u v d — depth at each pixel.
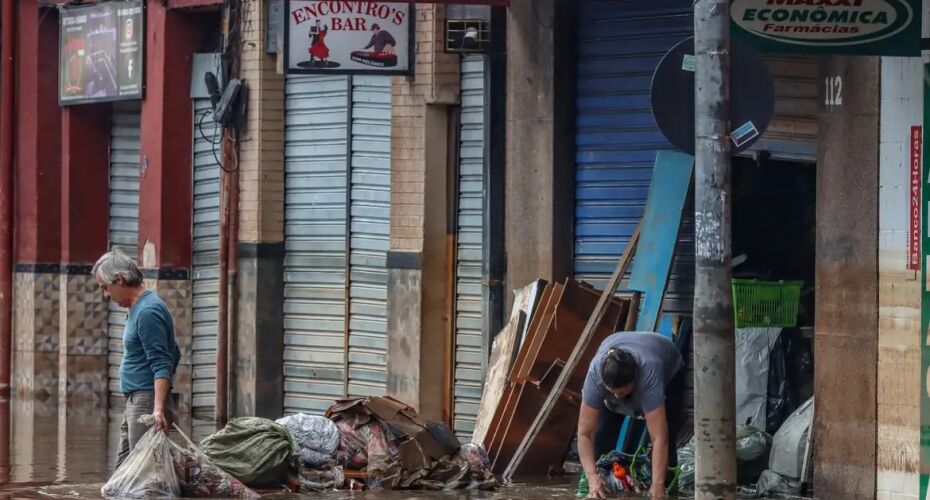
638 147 23.64
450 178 25.83
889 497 18.41
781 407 21.05
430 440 20.56
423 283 25.75
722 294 15.38
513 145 24.38
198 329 30.94
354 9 25.25
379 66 25.45
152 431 19.02
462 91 25.59
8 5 34.22
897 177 18.31
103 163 33.59
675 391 19.88
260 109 28.48
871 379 18.62
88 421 30.28
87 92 32.59
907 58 18.16
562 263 24.14
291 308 28.64
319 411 28.22
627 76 23.70
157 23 31.00
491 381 23.12
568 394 21.70
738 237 23.72
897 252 18.31
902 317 18.27
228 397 29.14
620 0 23.73
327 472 20.12
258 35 28.39
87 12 32.53
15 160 34.47
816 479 19.28
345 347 27.77
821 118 19.20
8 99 34.25
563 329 22.08
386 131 27.06
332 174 27.97
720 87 15.40
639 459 19.84
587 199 24.17
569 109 24.20
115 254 18.92
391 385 26.27
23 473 22.23
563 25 24.06
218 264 30.33
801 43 17.62
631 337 18.56
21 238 34.41
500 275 24.80
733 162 23.61
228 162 28.98
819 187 19.27
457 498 19.23
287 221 28.72
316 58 25.20
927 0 17.75
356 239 27.59
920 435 18.06
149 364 18.91
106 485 19.19
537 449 21.72
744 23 17.55
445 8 25.27
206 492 19.19
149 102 31.33
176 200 31.09
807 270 23.53
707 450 15.37
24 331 34.22
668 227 21.73
